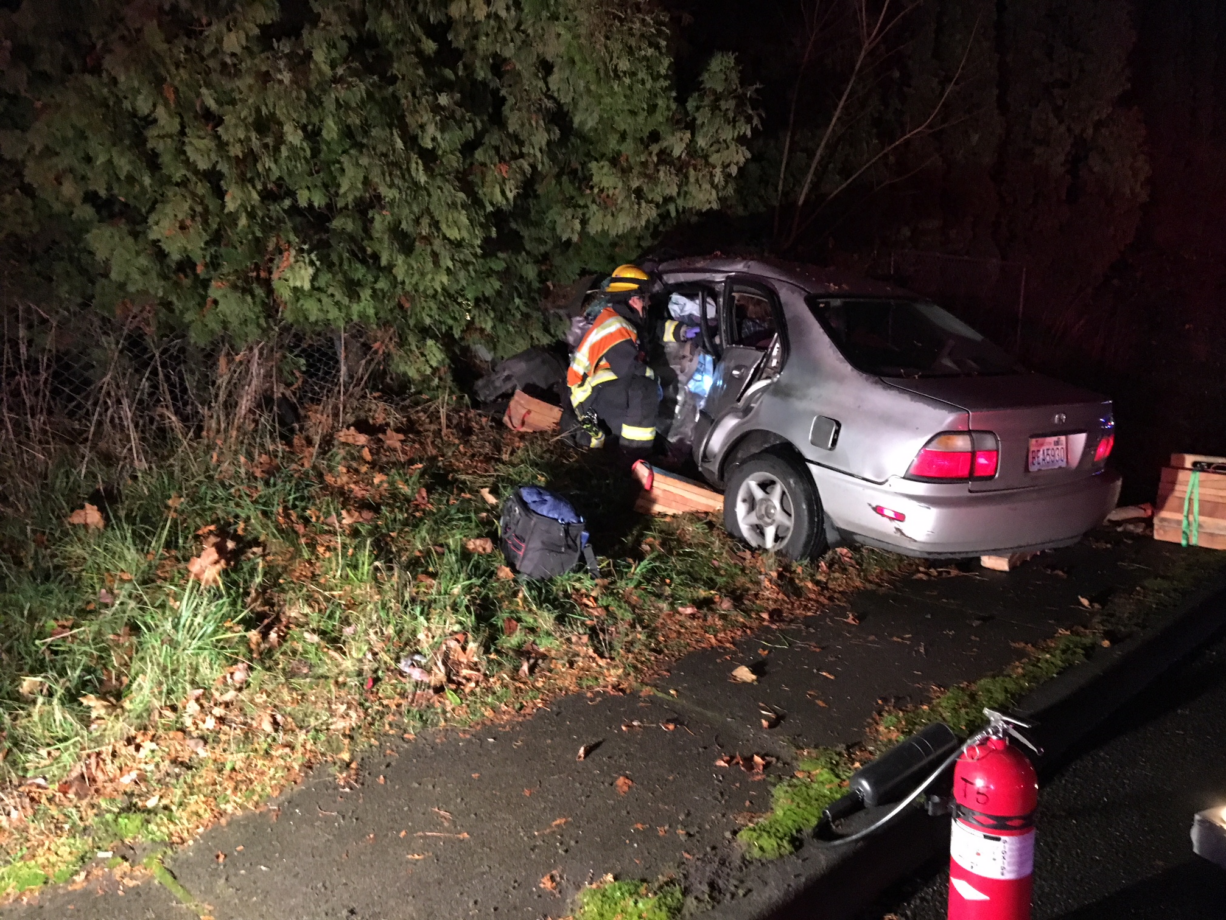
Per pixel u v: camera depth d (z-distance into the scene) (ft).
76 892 10.31
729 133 23.15
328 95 19.13
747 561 18.33
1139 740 14.79
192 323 20.47
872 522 16.97
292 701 13.43
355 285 21.39
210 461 19.16
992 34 34.65
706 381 20.65
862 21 29.78
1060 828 12.60
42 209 19.69
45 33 18.01
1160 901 11.25
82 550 16.34
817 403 17.90
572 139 23.94
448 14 20.99
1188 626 17.56
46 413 19.40
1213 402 34.88
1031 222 39.24
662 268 21.91
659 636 15.84
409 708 13.47
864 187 32.81
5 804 11.50
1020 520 16.74
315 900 10.10
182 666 13.56
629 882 10.28
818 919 10.42
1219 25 52.31
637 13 21.24
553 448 22.24
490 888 10.24
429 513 18.63
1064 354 36.68
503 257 24.16
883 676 14.92
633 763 12.49
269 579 16.02
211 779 12.01
